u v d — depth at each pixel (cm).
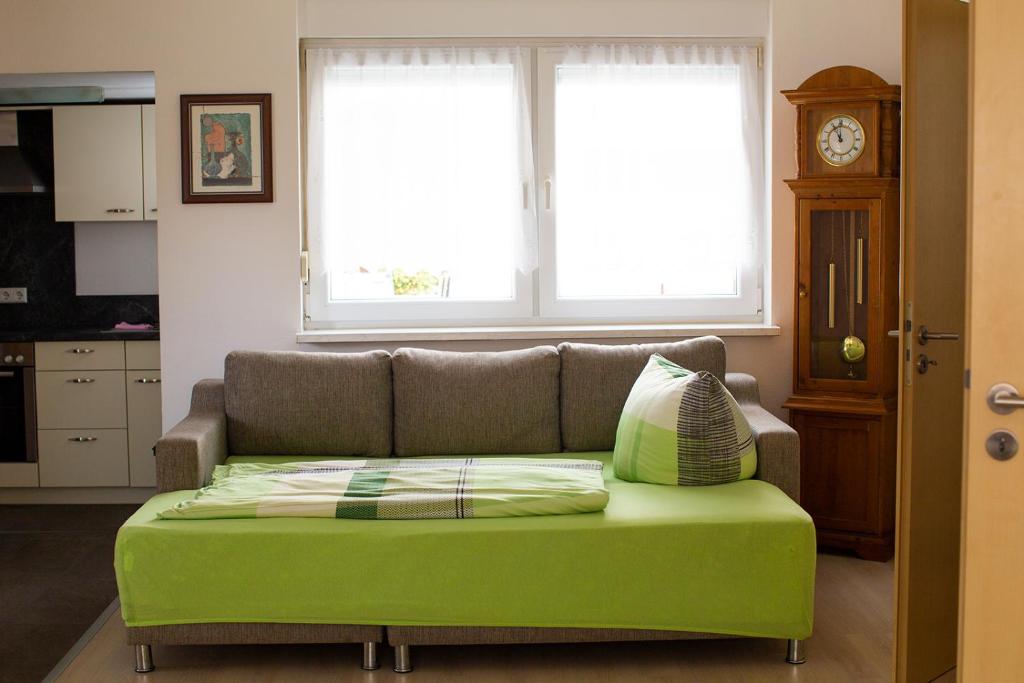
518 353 412
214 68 443
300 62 455
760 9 458
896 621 283
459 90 455
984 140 223
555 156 460
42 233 583
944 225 294
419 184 457
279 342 450
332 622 316
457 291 462
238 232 448
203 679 315
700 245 464
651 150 460
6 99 535
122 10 441
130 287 586
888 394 423
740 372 457
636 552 314
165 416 451
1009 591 227
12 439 534
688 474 349
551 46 458
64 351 530
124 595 313
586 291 466
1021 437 224
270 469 367
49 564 434
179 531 313
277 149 446
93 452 534
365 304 460
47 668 325
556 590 315
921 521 287
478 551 313
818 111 428
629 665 324
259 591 313
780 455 355
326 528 314
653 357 396
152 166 553
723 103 461
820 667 319
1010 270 223
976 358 225
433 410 401
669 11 457
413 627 317
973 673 229
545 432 404
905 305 281
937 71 288
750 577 316
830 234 430
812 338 436
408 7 451
